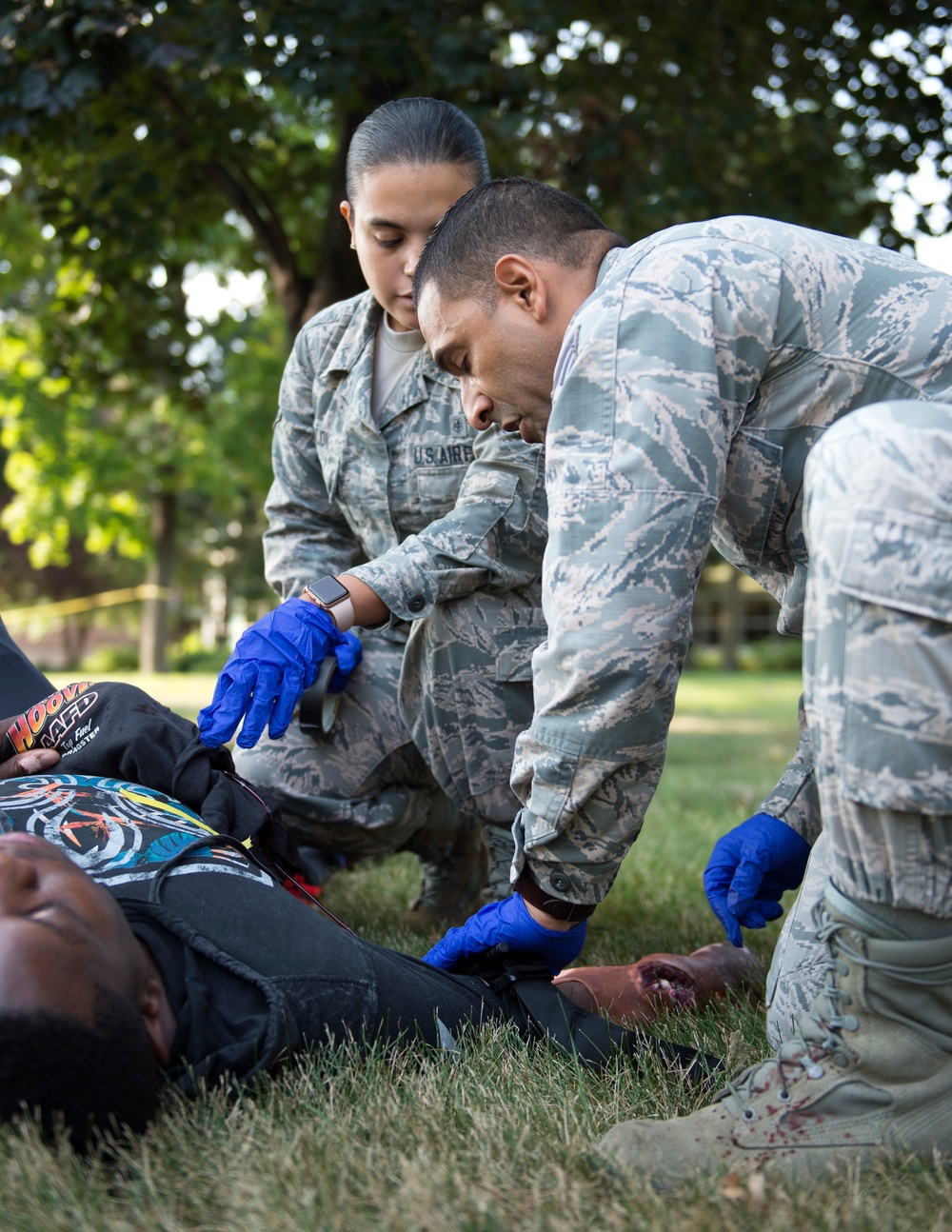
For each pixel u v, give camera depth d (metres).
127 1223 1.20
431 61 5.22
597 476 1.51
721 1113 1.41
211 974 1.50
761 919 1.91
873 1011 1.38
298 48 5.04
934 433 1.29
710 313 1.52
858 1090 1.38
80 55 5.06
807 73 6.81
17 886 1.27
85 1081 1.24
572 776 1.58
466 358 1.75
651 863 3.58
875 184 6.95
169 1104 1.40
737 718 13.93
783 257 1.56
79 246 6.80
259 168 7.36
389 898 3.10
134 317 7.99
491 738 2.45
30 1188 1.20
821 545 1.34
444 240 1.70
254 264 8.60
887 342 1.55
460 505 2.39
